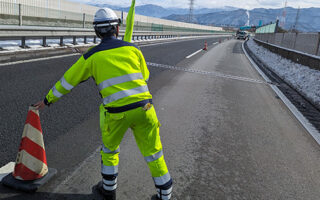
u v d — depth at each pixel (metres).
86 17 19.81
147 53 14.96
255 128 4.63
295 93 7.97
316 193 2.78
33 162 2.49
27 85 5.82
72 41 14.59
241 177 2.98
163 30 34.78
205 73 10.25
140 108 1.99
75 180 2.66
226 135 4.20
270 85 8.99
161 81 7.96
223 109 5.62
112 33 2.09
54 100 2.11
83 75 2.01
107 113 2.03
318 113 5.97
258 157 3.51
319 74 9.56
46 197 2.38
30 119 2.47
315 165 3.42
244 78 10.00
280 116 5.49
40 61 8.70
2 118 3.97
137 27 24.69
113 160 2.24
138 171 2.91
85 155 3.16
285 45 18.39
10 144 3.24
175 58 14.19
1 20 16.42
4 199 2.31
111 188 2.28
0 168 2.70
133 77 2.02
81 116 4.43
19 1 22.34
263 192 2.72
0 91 5.21
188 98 6.28
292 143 4.09
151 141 2.14
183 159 3.29
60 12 20.33
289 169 3.25
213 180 2.88
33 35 10.44
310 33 12.83
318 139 4.37
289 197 2.67
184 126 4.43
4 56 8.66
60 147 3.30
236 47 32.47
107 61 1.96
